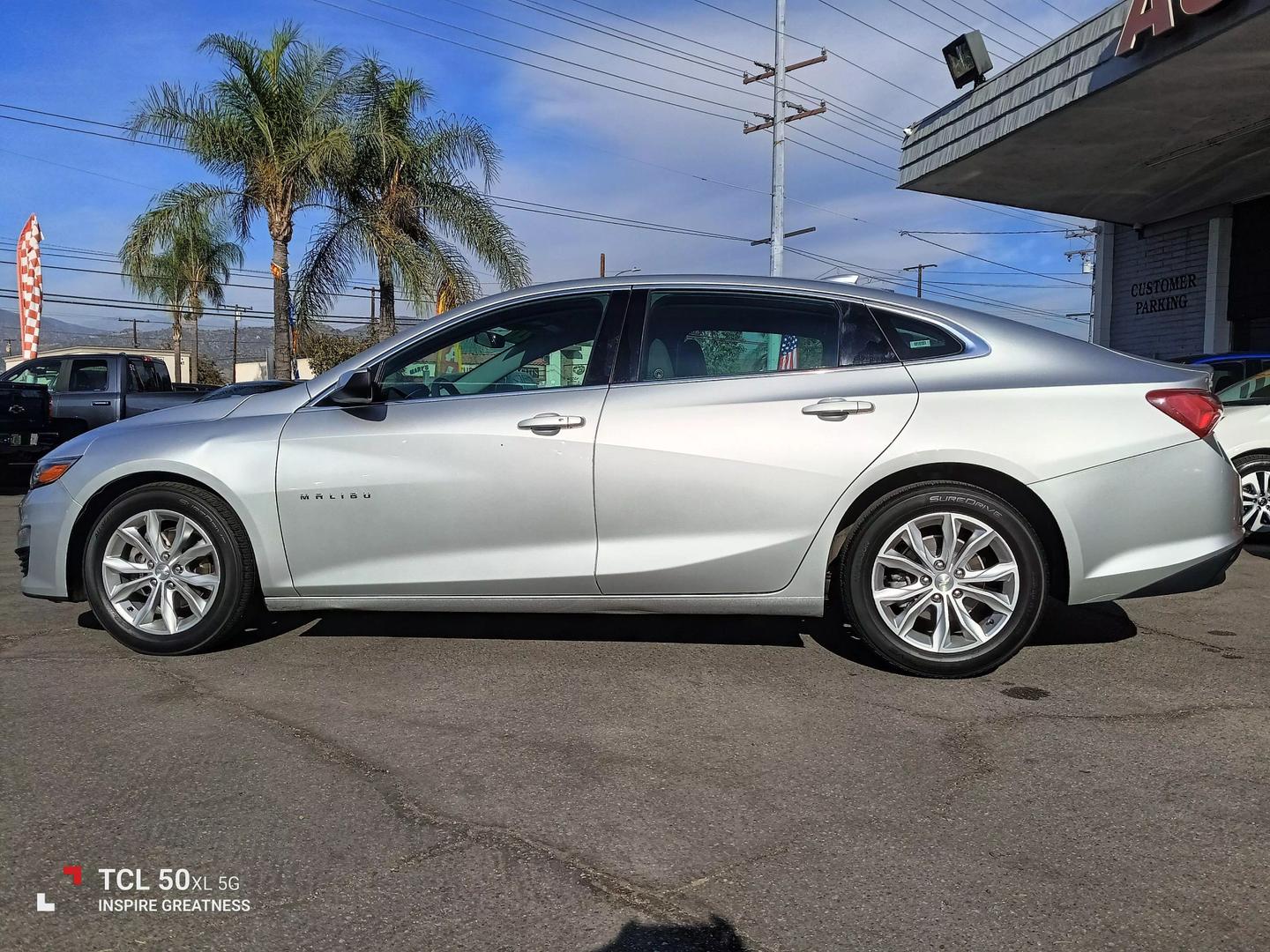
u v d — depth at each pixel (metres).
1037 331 4.11
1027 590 3.83
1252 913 2.23
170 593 4.29
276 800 2.84
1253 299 12.54
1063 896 2.31
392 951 2.12
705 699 3.73
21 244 20.66
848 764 3.09
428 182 18.72
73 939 2.17
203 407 4.47
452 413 4.12
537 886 2.37
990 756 3.15
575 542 4.02
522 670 4.12
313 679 3.99
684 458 3.93
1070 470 3.79
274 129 17.55
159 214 17.50
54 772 3.04
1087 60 8.73
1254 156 10.59
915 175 11.75
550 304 4.31
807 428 3.90
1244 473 7.23
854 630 3.99
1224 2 7.15
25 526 4.43
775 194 21.62
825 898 2.31
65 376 13.95
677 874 2.42
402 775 3.02
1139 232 14.18
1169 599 5.41
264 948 2.13
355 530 4.12
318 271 18.44
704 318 4.18
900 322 4.09
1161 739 3.29
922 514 3.87
